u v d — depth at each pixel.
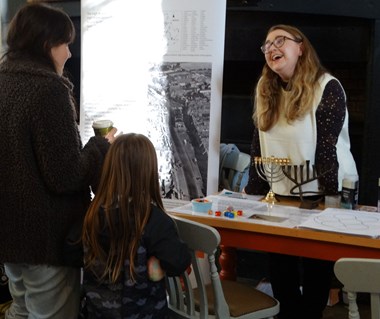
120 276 1.58
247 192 2.47
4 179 1.66
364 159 3.14
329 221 1.88
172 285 1.91
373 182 3.13
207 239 1.67
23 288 1.83
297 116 2.20
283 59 2.21
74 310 1.83
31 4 1.74
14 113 1.62
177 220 1.76
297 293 2.50
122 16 2.89
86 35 2.98
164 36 2.82
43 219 1.67
